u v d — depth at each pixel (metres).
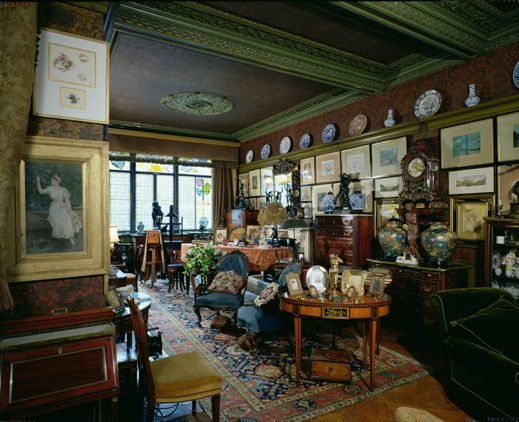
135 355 2.55
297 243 6.24
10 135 1.90
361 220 5.32
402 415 1.47
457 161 4.37
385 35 3.86
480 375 2.54
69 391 1.96
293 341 4.22
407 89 5.03
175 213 9.88
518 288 3.53
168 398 2.26
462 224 4.31
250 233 7.81
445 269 3.94
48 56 2.21
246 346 3.96
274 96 6.25
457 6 3.33
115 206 9.12
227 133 9.14
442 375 3.34
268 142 8.20
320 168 6.57
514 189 3.72
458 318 2.97
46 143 2.19
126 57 4.72
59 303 2.29
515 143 3.84
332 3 2.66
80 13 2.33
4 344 1.96
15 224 2.11
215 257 5.40
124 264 6.84
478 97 4.16
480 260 4.13
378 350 3.88
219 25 3.71
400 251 4.63
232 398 2.95
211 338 4.35
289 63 4.40
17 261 2.12
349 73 4.86
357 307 3.06
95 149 2.35
